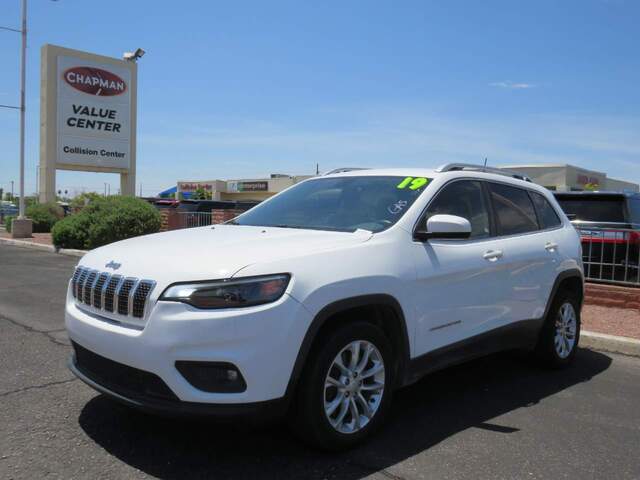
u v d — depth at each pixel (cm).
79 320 366
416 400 473
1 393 448
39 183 2564
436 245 429
